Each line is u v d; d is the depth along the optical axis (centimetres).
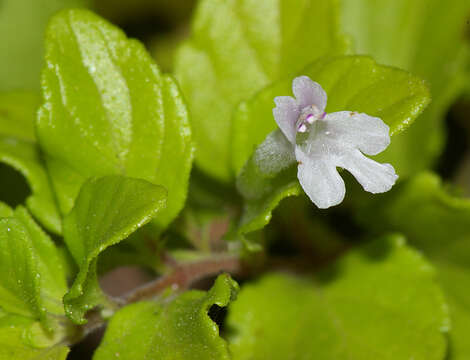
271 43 10
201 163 10
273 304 10
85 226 9
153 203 9
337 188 9
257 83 10
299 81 9
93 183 9
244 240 9
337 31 10
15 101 10
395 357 10
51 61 9
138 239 9
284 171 9
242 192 9
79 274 9
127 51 9
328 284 10
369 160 9
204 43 10
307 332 10
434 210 10
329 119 9
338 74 9
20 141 10
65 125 9
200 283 10
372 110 9
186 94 10
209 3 10
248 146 10
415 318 10
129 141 9
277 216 10
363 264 10
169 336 9
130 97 9
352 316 10
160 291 10
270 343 10
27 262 9
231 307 10
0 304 9
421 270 10
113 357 9
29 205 10
